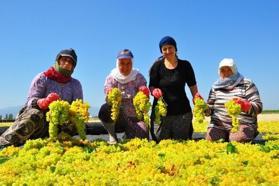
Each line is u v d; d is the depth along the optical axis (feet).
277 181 25.09
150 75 41.70
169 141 37.99
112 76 40.16
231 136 39.73
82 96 40.55
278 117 102.01
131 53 39.86
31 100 37.47
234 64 40.78
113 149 35.01
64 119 35.04
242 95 40.06
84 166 29.96
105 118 39.78
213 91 41.83
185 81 41.42
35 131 37.55
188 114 41.27
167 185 24.61
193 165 29.48
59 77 38.93
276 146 35.12
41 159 32.12
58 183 25.98
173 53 40.70
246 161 29.66
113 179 26.50
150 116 41.39
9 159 32.96
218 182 25.00
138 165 29.71
